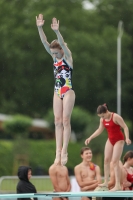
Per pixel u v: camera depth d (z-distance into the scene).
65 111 32.16
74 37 140.88
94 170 40.78
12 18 144.25
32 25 142.50
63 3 146.25
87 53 140.62
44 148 111.12
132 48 148.62
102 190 36.81
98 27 147.62
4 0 146.00
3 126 123.25
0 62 142.50
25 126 119.81
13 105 143.62
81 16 146.25
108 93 142.38
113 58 142.62
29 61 142.50
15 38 142.00
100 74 141.88
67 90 32.25
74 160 110.62
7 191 59.59
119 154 36.50
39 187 62.16
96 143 105.94
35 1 147.00
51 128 129.25
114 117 36.31
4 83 143.38
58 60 32.44
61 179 39.69
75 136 130.75
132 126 143.00
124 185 39.25
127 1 151.25
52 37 140.25
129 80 143.75
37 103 144.38
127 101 143.38
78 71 140.25
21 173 38.50
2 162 101.75
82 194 33.12
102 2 151.12
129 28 149.38
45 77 143.50
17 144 103.69
